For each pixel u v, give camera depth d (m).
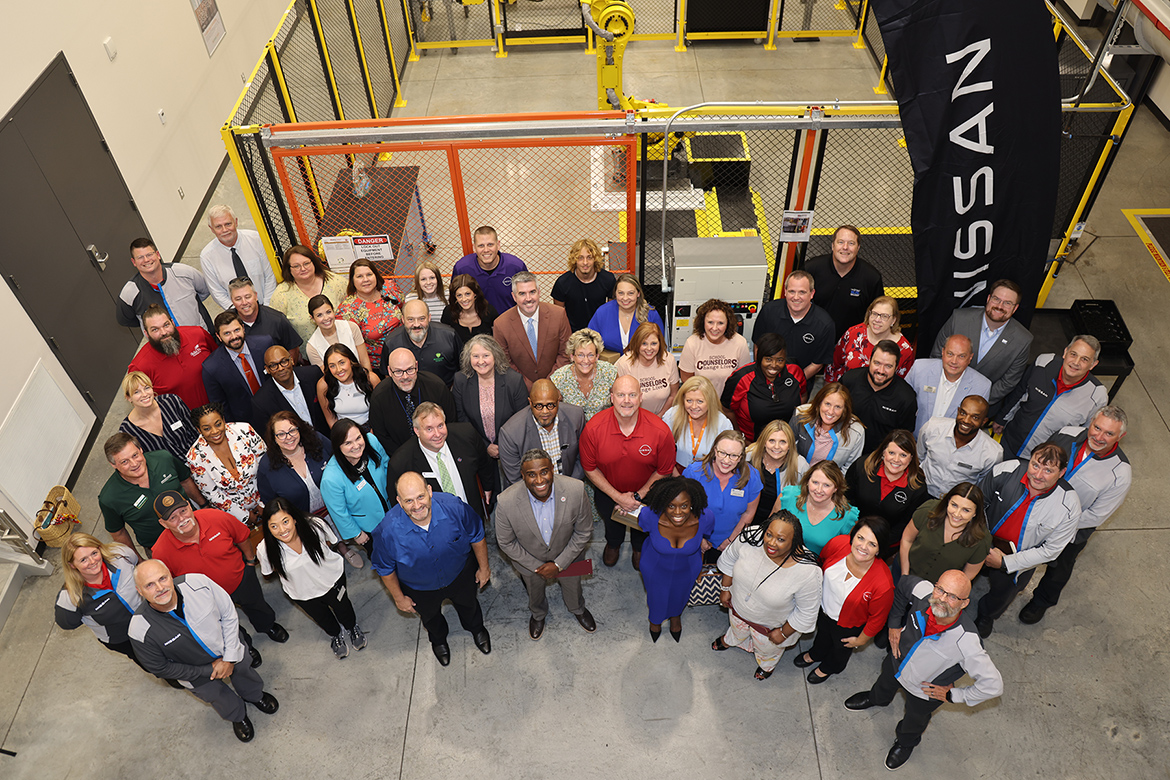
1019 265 5.96
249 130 6.38
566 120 6.23
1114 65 9.67
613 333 6.05
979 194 5.66
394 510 4.67
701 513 4.64
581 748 5.04
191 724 5.27
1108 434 4.66
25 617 5.95
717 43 13.00
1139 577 5.83
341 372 5.39
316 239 7.70
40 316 6.73
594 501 5.78
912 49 5.38
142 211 8.53
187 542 4.80
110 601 4.64
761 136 8.97
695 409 5.11
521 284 5.62
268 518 4.64
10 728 5.29
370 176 7.97
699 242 6.55
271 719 5.26
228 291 6.62
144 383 5.40
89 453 7.23
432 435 4.82
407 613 5.84
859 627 4.73
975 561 4.67
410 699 5.34
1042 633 5.52
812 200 6.54
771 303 6.00
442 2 13.97
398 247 7.47
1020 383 5.74
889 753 4.90
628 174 6.41
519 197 8.16
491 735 5.13
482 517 5.72
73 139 7.34
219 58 10.62
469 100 12.05
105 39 7.95
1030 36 5.19
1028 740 4.98
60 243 7.05
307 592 5.02
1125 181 9.49
